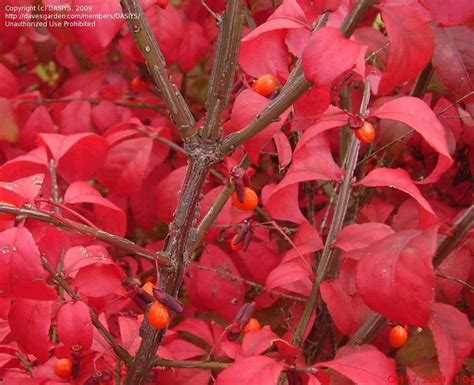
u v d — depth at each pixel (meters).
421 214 0.34
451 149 0.41
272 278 0.37
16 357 0.38
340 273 0.38
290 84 0.33
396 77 0.33
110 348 0.37
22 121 0.49
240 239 0.39
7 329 0.38
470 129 0.41
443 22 0.32
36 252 0.32
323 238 0.43
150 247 0.46
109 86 0.50
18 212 0.32
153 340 0.35
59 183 0.48
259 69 0.36
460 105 0.42
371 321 0.37
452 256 0.39
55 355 0.38
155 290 0.33
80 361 0.37
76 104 0.48
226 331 0.39
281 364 0.33
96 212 0.41
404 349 0.39
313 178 0.37
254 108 0.35
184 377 0.38
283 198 0.38
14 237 0.32
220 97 0.34
